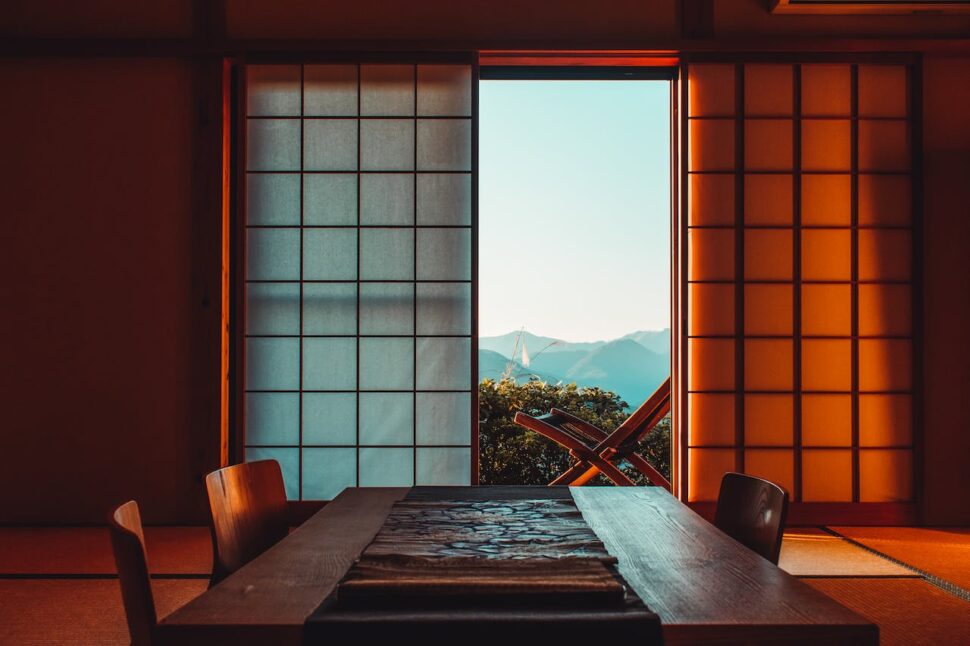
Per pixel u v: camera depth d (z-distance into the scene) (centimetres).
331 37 382
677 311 383
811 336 378
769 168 380
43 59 380
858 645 85
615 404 560
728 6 382
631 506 156
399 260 382
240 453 379
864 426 378
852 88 381
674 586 100
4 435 376
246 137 383
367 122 383
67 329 377
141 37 380
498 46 374
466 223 382
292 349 382
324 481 380
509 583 95
